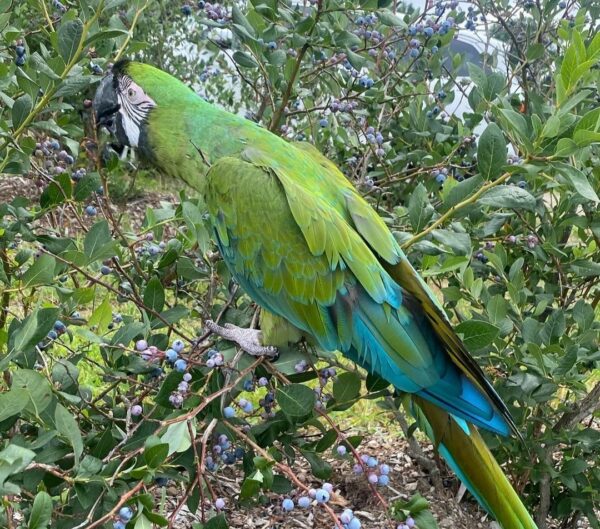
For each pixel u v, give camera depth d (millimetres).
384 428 1542
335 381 946
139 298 1001
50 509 705
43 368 991
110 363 956
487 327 953
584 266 1170
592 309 1144
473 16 1513
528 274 1279
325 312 990
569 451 1240
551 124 892
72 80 908
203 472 842
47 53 996
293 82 1163
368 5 1137
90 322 956
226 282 1083
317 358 1051
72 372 920
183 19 2572
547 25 1465
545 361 1073
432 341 968
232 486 1279
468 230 1115
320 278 987
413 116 1350
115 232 1082
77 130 1113
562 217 1193
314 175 1030
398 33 1361
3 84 952
